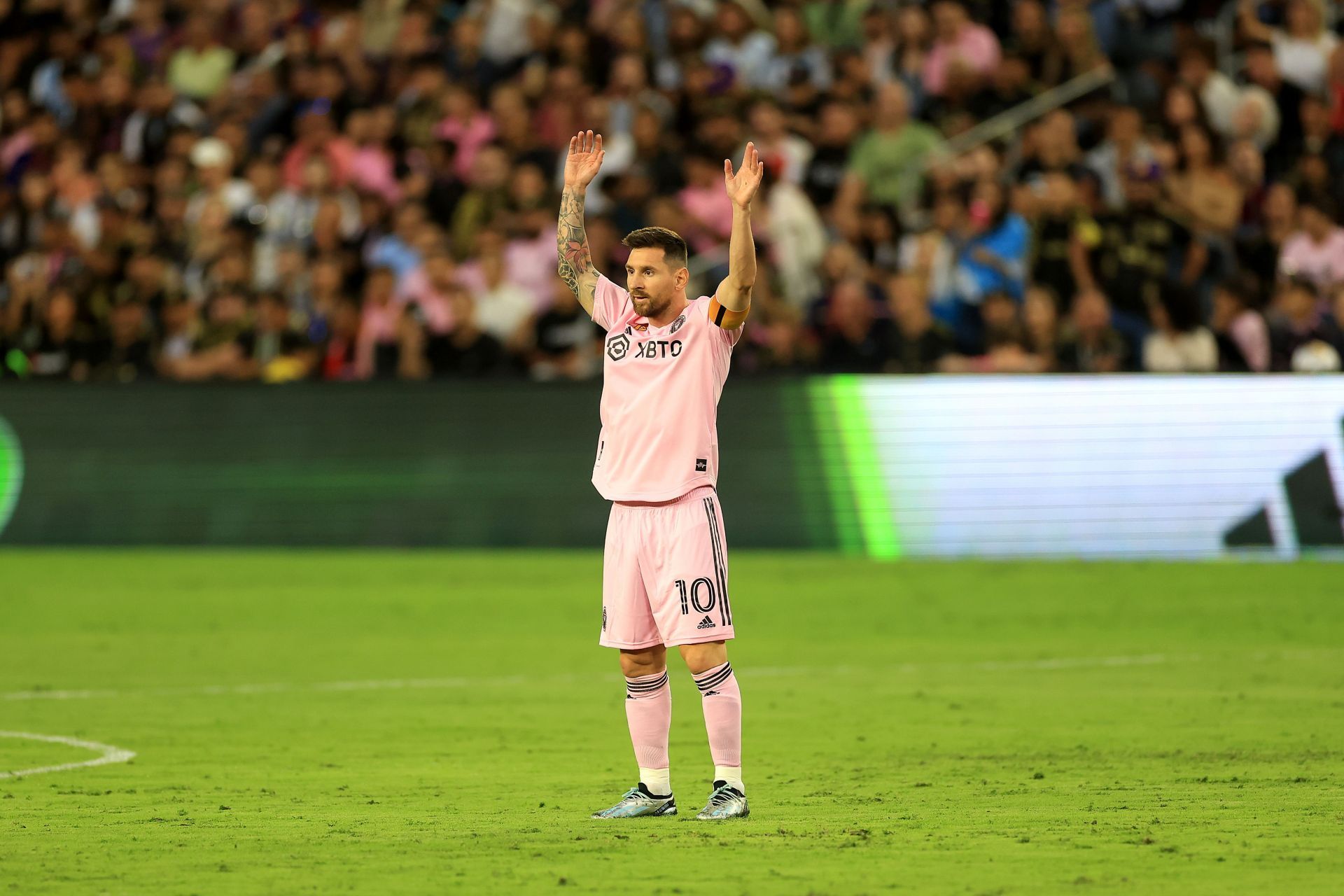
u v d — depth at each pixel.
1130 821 22.11
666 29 82.44
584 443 65.19
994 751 28.69
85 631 47.12
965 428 63.16
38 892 18.16
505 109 75.81
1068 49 75.50
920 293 65.50
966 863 19.42
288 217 76.56
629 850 20.30
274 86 84.31
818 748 29.16
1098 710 33.38
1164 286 66.06
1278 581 55.19
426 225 72.06
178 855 20.14
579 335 68.75
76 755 28.89
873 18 78.38
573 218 24.36
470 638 45.53
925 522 63.06
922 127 73.69
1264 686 36.62
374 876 18.86
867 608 50.44
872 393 63.69
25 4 92.62
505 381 65.75
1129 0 78.19
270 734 31.16
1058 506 62.62
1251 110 72.81
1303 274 67.88
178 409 67.69
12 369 75.38
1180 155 70.25
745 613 49.66
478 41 82.06
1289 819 22.20
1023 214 66.25
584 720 32.78
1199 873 18.84
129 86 85.25
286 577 58.62
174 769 27.31
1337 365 65.12
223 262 72.88
